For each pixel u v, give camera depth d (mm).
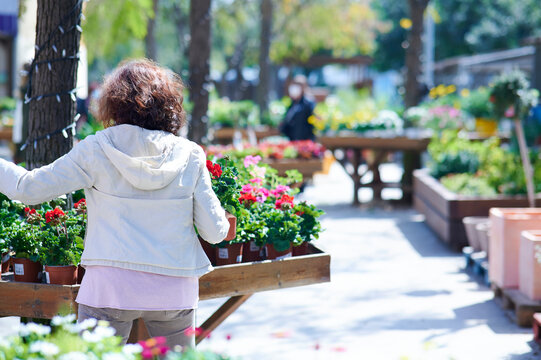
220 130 19547
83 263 3389
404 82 17703
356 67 41375
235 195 4535
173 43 36781
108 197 3363
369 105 20734
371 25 35906
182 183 3430
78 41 4922
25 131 8648
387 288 8023
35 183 3305
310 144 12609
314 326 6559
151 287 3340
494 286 7477
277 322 6699
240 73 39688
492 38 40844
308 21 33438
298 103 15320
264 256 4746
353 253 10023
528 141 15359
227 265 4332
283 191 5242
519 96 9492
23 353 2732
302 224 4934
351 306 7266
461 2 42875
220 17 30562
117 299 3312
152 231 3361
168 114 3523
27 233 4121
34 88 4867
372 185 14953
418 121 16672
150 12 10867
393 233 11609
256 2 31812
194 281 3496
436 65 36281
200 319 6652
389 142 14602
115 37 13398
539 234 6793
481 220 9391
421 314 6957
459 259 9609
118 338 2938
